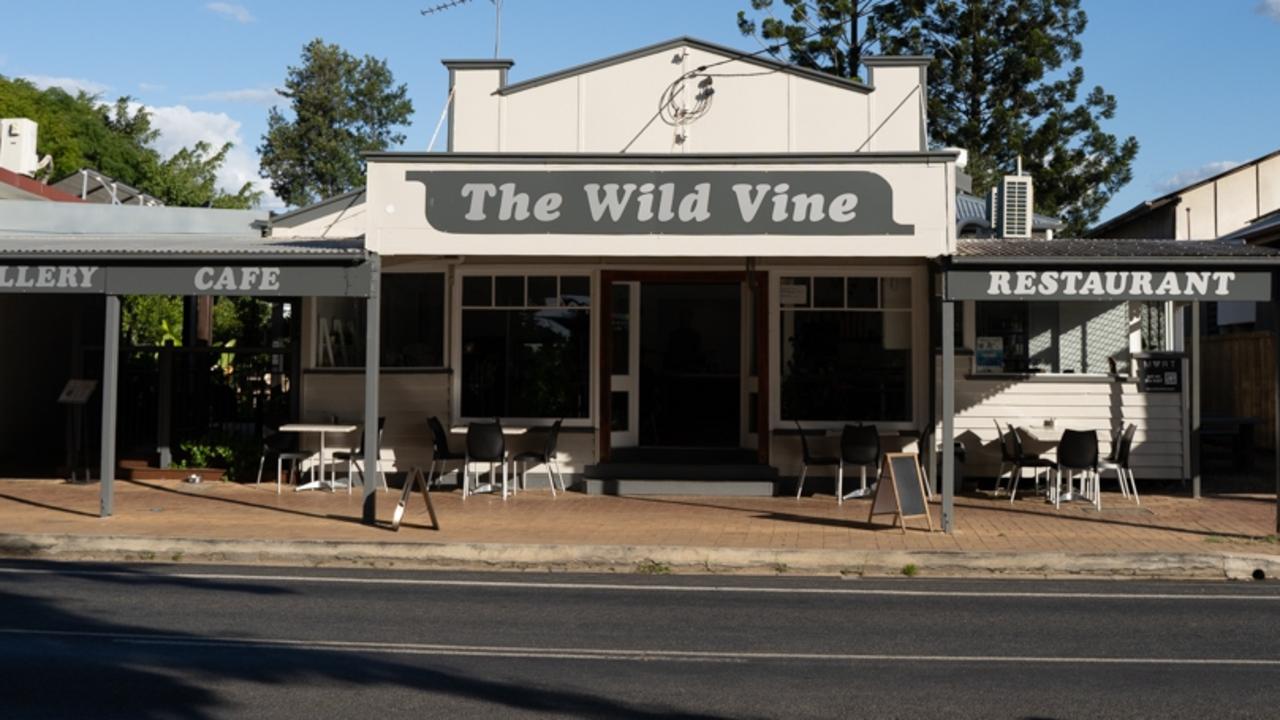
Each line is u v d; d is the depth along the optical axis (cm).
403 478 1720
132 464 1803
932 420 1661
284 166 5919
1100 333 1695
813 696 689
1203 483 1775
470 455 1582
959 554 1166
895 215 1372
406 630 865
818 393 1702
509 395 1728
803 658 785
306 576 1116
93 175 2606
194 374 1839
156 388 1952
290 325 1762
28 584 1050
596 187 1395
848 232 1377
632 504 1555
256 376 1841
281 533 1278
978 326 1702
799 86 1698
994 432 1686
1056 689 707
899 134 1684
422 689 698
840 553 1173
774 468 1666
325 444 1723
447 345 1722
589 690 700
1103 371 1695
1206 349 2300
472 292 1734
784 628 884
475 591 1041
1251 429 1928
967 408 1692
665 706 666
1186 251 1409
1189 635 865
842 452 1548
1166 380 1672
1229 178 2883
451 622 896
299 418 1725
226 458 1784
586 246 1397
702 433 1762
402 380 1722
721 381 1766
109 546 1234
